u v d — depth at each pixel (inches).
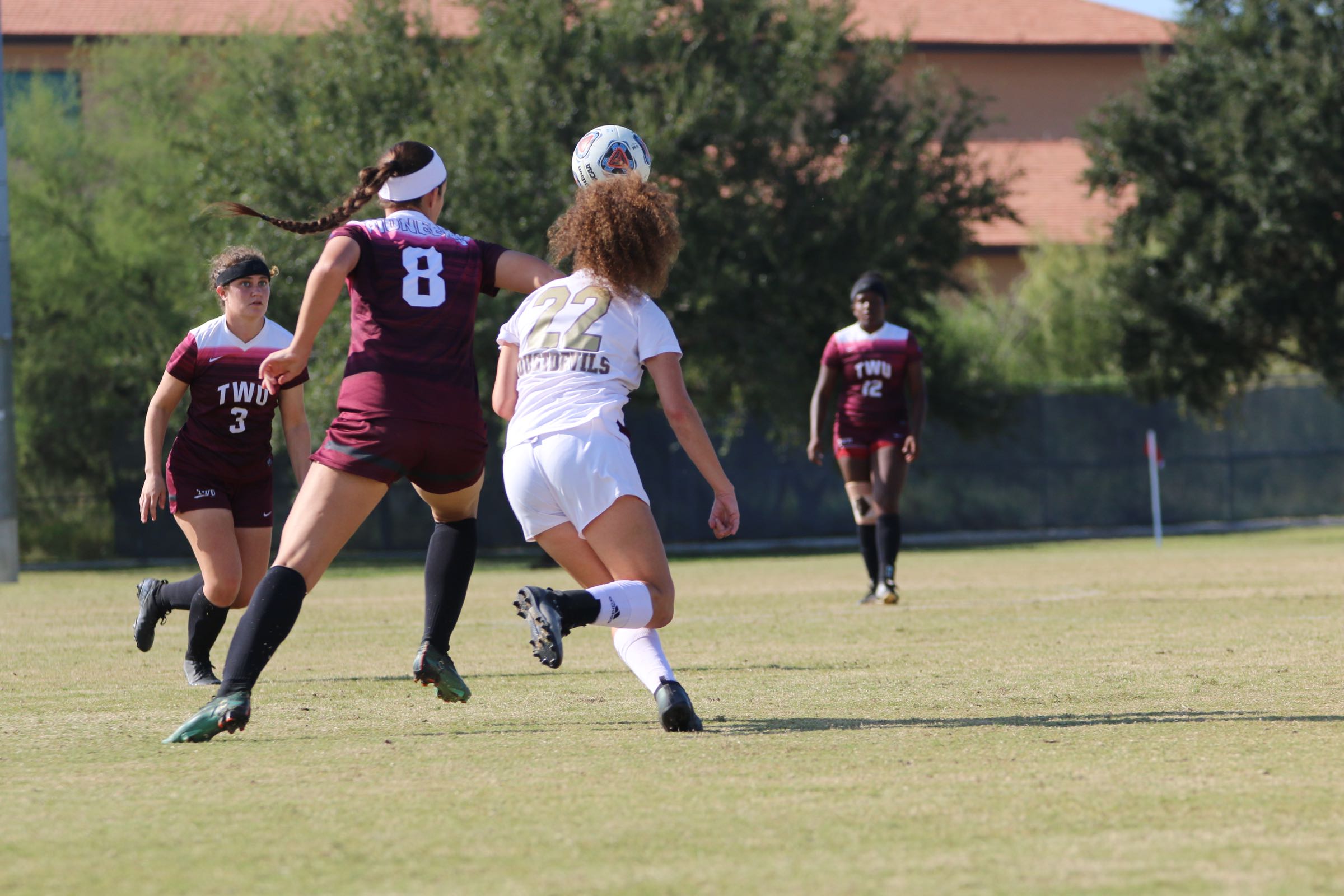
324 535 582.2
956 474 3914.9
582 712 673.6
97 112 3924.7
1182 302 3366.1
